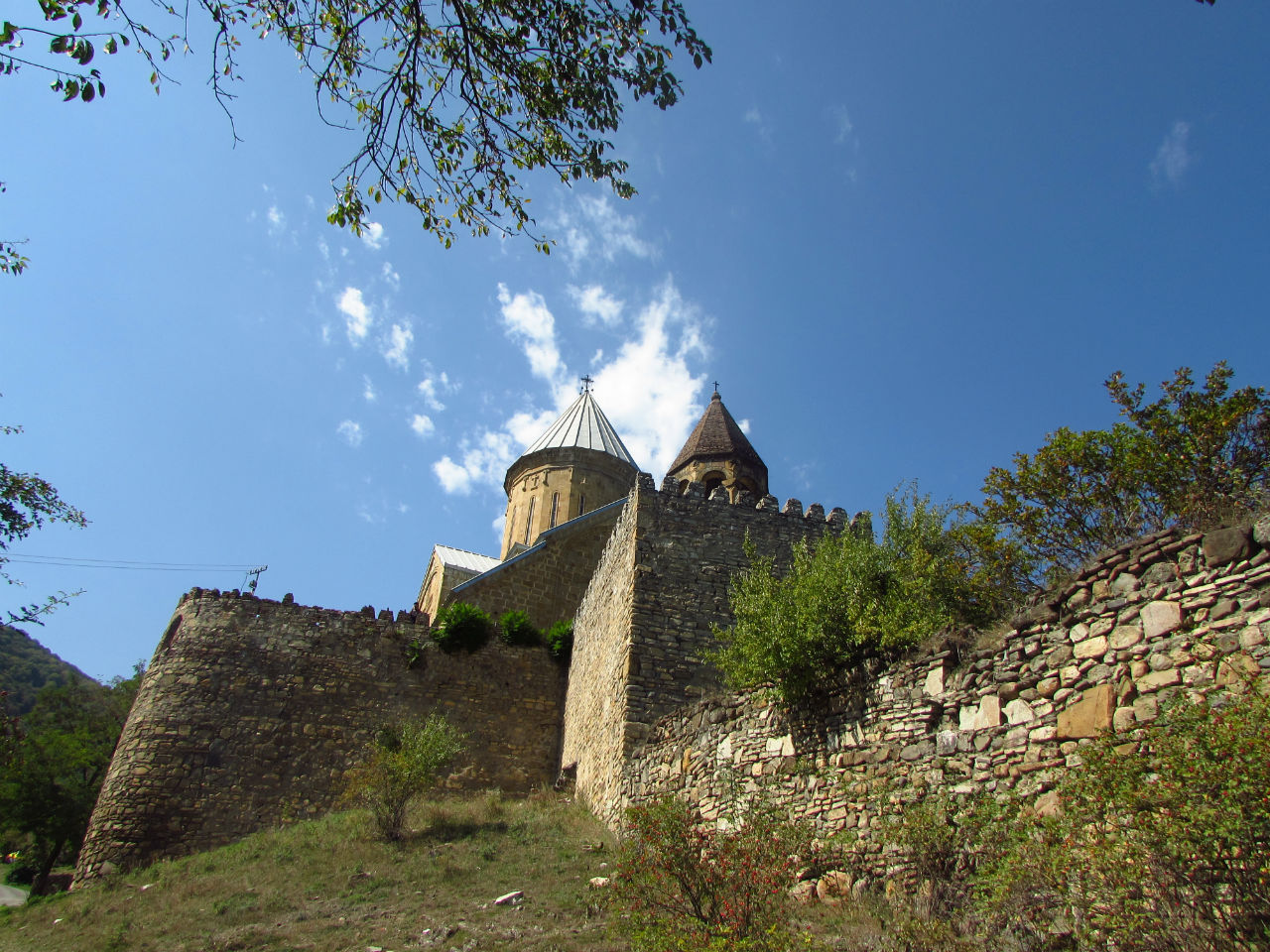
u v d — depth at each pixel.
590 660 21.11
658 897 7.71
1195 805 5.16
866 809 9.14
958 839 7.78
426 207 8.11
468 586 26.50
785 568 18.25
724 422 27.31
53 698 38.53
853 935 7.38
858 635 10.20
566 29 7.38
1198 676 6.44
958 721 8.51
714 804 11.85
